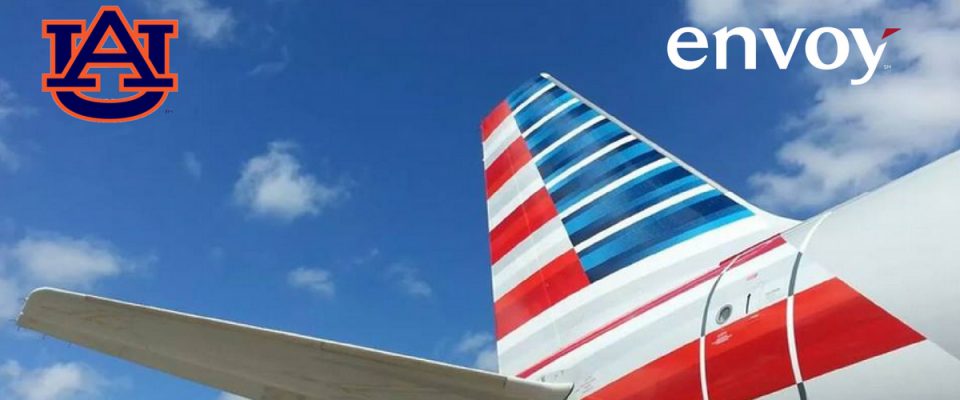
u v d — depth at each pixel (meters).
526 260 11.55
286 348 7.39
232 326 7.17
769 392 6.63
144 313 7.11
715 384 7.17
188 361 7.64
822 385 6.26
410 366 7.57
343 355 7.44
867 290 6.29
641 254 9.84
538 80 13.49
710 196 9.79
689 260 9.28
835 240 6.97
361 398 7.98
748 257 7.96
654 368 7.98
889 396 5.81
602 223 10.68
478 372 7.82
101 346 7.52
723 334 7.38
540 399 8.41
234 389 7.92
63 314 7.23
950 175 6.50
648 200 10.35
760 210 9.14
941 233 6.12
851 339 6.21
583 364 9.16
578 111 12.38
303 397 7.98
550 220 11.51
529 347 10.67
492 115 14.11
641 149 11.05
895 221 6.56
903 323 5.94
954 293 5.76
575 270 10.60
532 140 12.80
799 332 6.62
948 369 5.60
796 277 7.00
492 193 13.09
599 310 9.84
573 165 11.76
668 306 8.52
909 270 6.12
